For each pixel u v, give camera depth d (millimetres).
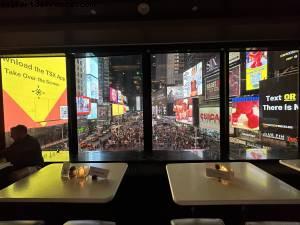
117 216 2885
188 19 2895
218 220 1860
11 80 3729
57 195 1671
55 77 3654
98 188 1806
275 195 1607
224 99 3508
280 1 2818
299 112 3566
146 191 3211
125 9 2885
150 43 3162
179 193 1663
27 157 3133
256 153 3592
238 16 2867
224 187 1782
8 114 3711
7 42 3145
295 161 2658
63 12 2928
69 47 3422
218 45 3379
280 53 3568
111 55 3586
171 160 3332
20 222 1843
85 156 3607
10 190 1790
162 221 2791
